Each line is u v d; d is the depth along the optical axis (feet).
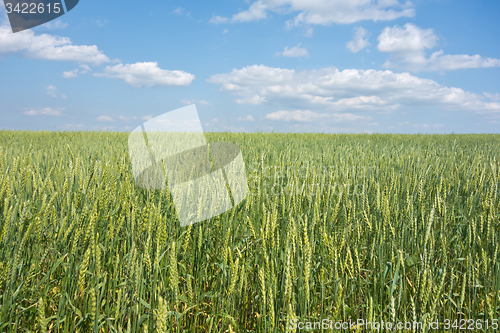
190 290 4.95
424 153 20.02
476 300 5.62
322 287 4.48
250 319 5.54
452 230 7.98
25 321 5.06
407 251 6.72
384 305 5.33
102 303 4.89
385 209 6.47
